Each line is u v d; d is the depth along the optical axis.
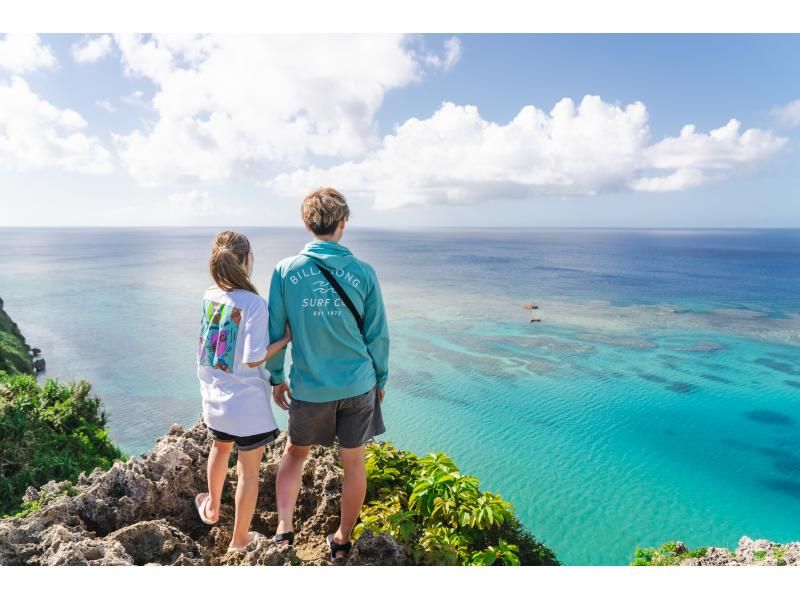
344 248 3.72
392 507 4.93
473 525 4.83
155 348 77.00
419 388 55.69
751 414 49.25
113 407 51.28
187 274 189.12
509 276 179.38
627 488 35.81
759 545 9.40
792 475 37.81
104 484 4.93
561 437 44.00
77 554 3.72
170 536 4.18
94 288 147.88
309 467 5.54
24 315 104.62
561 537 30.12
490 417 48.09
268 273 196.12
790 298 128.00
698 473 38.09
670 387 56.59
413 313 102.50
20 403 19.17
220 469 4.27
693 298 127.38
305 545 4.62
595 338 80.94
